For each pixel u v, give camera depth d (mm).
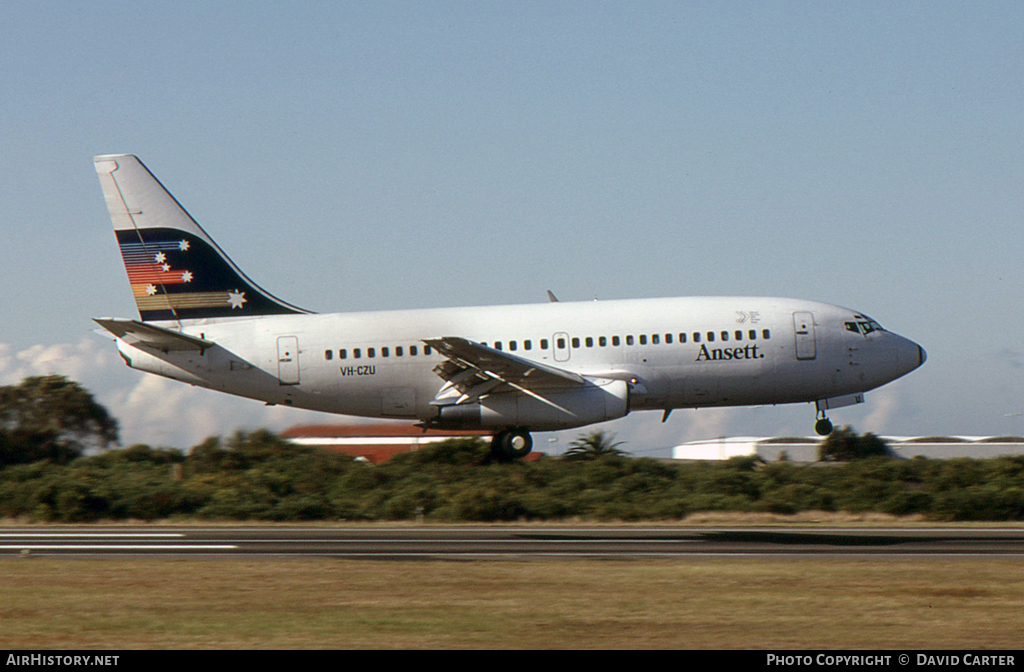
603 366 98438
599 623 33281
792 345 99250
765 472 94125
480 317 100938
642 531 66062
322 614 35000
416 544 59062
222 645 30359
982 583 41562
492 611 35406
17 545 60031
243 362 101188
